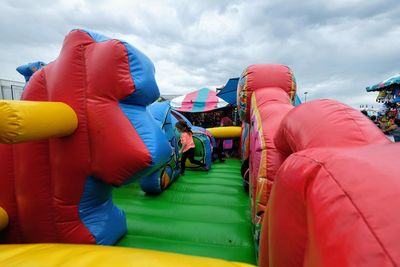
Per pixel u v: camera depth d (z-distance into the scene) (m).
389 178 0.69
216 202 4.18
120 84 2.17
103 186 2.46
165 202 4.14
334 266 0.61
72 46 2.24
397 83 9.83
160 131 2.50
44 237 2.39
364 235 0.61
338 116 1.38
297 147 1.47
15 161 2.42
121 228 2.81
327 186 0.81
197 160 6.86
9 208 2.46
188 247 2.71
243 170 4.91
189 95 13.91
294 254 0.94
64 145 2.24
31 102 1.82
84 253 1.54
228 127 9.12
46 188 2.35
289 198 0.98
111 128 2.16
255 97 3.56
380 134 1.24
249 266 1.52
